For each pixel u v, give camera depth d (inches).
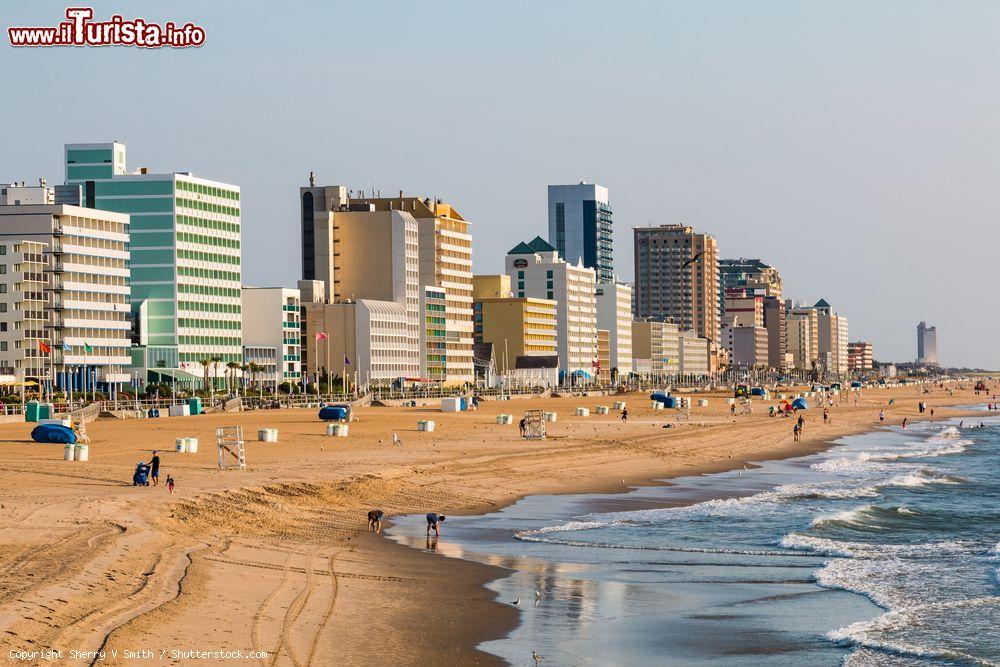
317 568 3176.7
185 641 2237.9
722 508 5049.2
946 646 2684.5
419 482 5516.7
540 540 4040.4
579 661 2468.0
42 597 2389.3
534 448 7682.1
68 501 3841.0
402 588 3031.5
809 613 2977.4
